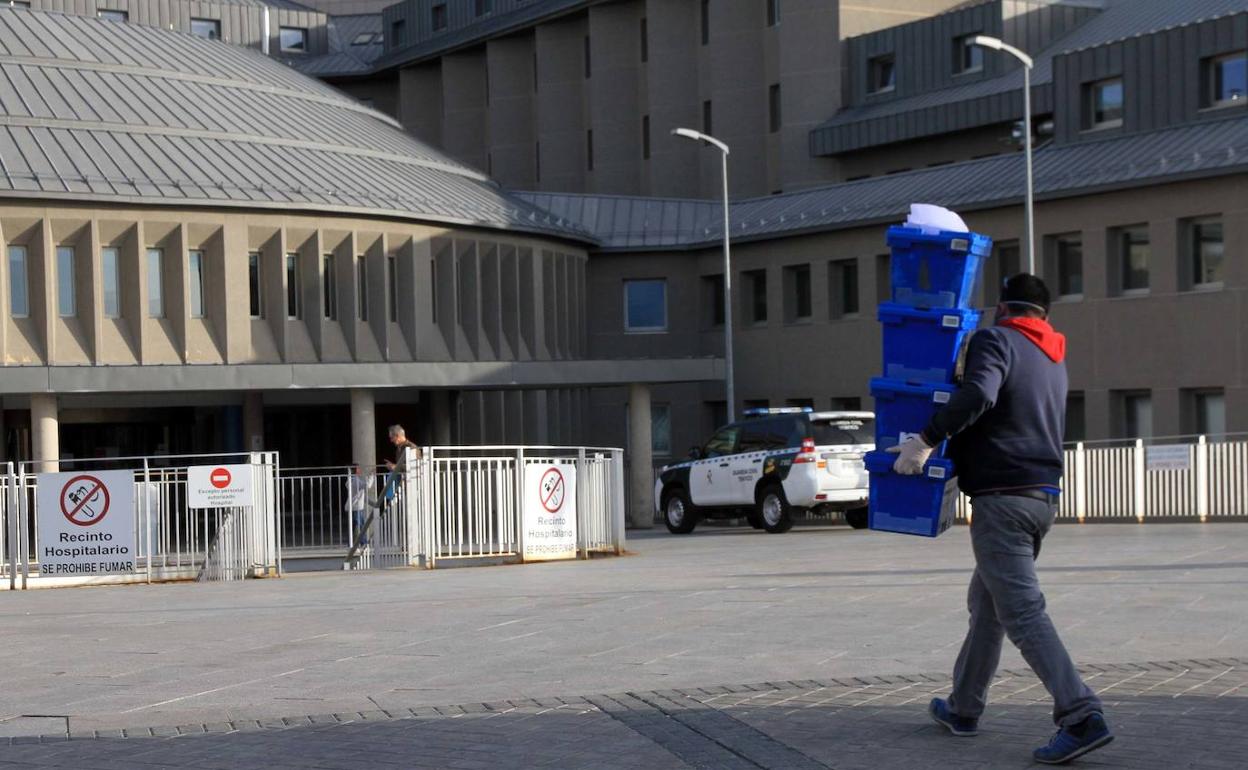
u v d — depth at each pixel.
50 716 10.30
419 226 44.16
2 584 22.91
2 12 44.06
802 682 10.51
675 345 54.75
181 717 10.05
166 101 43.12
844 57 62.09
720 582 18.72
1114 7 57.69
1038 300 8.27
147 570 23.31
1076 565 19.48
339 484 25.25
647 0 69.75
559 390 53.62
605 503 26.89
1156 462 32.88
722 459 34.22
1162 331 39.50
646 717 9.40
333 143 45.28
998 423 8.06
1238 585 16.25
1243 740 8.21
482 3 79.44
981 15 56.84
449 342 45.25
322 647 13.41
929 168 49.16
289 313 41.66
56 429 36.38
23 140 39.06
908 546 25.09
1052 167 43.50
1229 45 42.12
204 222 39.75
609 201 55.78
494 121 78.50
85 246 38.41
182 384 36.94
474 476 25.19
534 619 14.98
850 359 48.62
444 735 9.07
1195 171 38.19
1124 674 10.50
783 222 50.59
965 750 8.20
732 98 66.44
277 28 88.06
